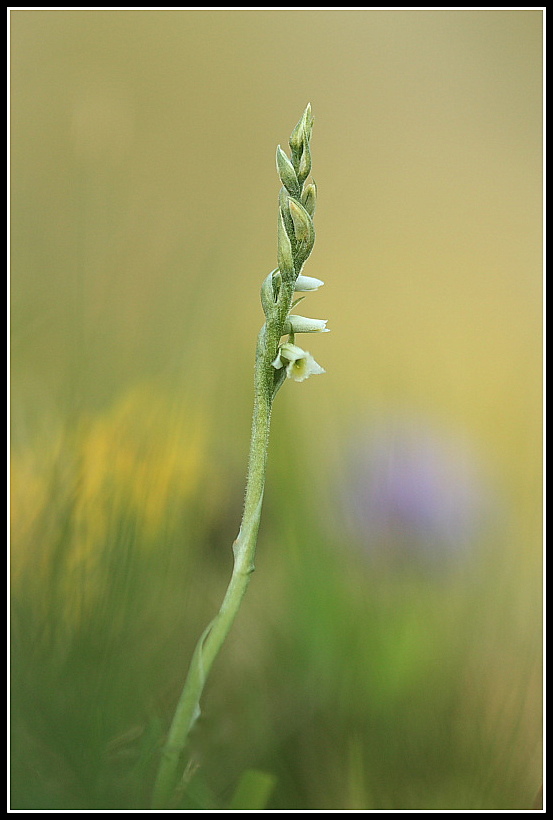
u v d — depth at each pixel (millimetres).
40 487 487
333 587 494
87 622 462
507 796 461
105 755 446
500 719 475
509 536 527
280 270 434
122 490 491
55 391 526
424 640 487
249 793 442
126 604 471
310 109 434
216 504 515
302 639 488
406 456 540
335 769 466
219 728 471
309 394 654
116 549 477
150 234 720
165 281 641
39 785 437
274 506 522
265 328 435
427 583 509
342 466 535
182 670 479
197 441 523
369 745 468
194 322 609
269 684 482
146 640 475
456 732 471
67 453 492
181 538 497
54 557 465
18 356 542
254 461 435
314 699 477
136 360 545
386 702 477
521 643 495
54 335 562
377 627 488
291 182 434
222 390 590
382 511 523
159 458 510
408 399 670
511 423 692
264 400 435
